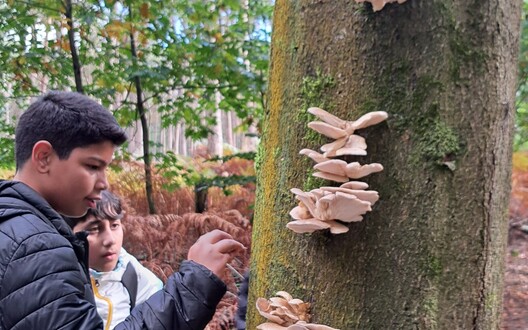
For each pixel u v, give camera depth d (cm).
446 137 112
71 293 118
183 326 130
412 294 113
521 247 571
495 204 117
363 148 110
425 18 112
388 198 114
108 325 221
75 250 141
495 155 116
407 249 113
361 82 116
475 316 115
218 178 580
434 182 112
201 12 544
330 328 113
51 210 132
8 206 125
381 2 109
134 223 509
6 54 513
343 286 117
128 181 689
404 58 113
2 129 582
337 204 108
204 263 137
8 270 115
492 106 115
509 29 118
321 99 121
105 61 551
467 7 112
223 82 575
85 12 499
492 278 119
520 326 380
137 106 590
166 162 604
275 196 131
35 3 500
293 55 127
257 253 138
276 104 133
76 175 134
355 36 116
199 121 628
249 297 142
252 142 1702
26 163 135
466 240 113
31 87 557
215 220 539
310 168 123
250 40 560
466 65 112
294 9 128
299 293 123
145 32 534
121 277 237
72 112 133
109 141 139
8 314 113
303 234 123
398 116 114
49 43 527
